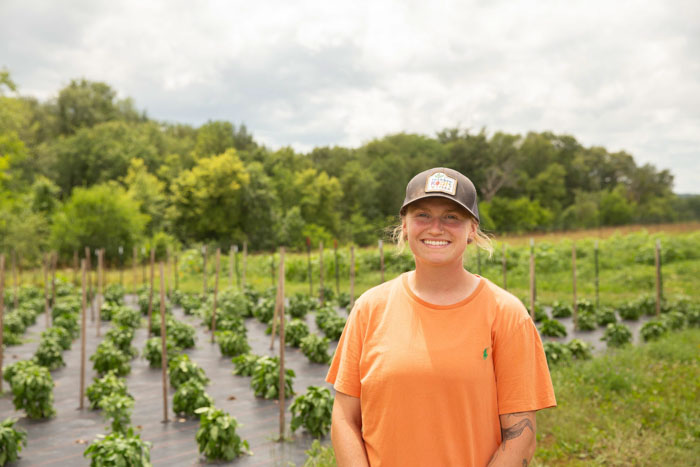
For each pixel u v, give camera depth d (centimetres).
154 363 1103
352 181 6397
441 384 185
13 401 804
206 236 4988
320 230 5166
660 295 1527
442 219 193
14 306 1822
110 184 4262
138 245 3509
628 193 9112
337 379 213
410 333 193
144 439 727
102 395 846
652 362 977
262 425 776
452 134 7900
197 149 6544
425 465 186
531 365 193
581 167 8556
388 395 190
